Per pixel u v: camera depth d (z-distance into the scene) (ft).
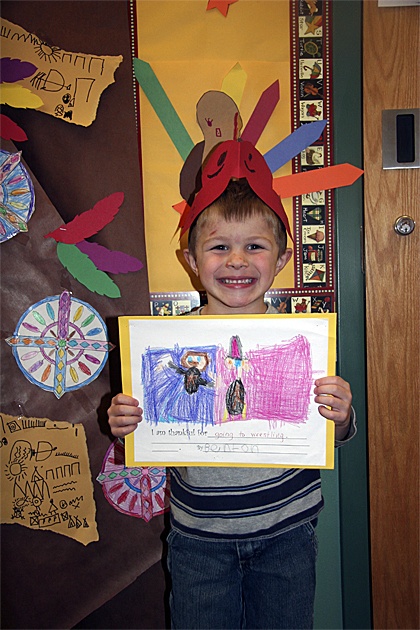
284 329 2.40
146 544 3.30
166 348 2.45
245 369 2.42
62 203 3.20
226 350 2.43
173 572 2.56
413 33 2.97
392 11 2.97
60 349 3.25
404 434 3.10
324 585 3.29
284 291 3.21
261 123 3.13
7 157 3.19
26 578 3.32
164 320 2.45
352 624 3.26
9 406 3.26
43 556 3.32
